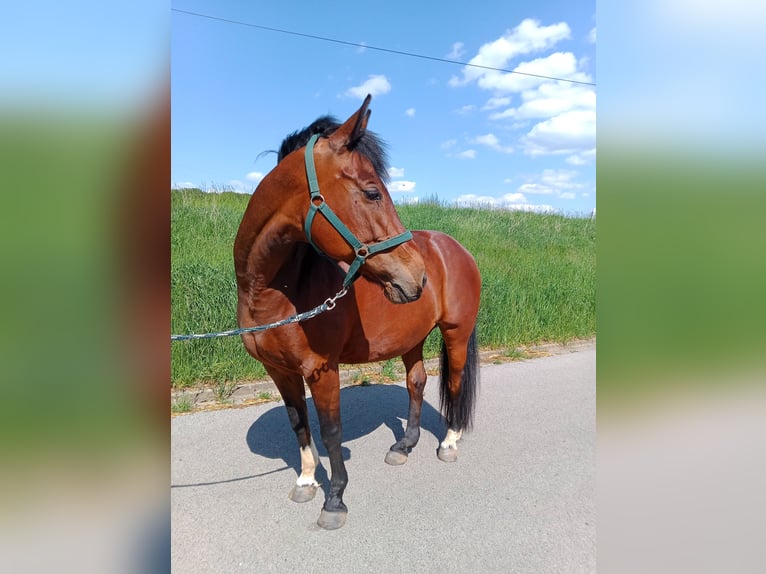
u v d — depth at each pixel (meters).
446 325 2.88
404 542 2.20
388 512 2.44
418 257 1.91
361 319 2.32
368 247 1.79
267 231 1.90
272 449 3.16
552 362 5.55
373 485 2.72
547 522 2.37
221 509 2.45
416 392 3.18
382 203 1.81
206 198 7.57
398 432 3.52
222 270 4.95
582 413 3.89
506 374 5.04
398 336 2.51
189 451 3.13
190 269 4.83
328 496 2.34
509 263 8.10
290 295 2.03
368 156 1.84
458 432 3.10
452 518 2.39
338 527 2.29
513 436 3.43
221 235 6.34
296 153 1.85
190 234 6.20
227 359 4.26
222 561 2.05
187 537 2.22
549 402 4.15
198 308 4.44
